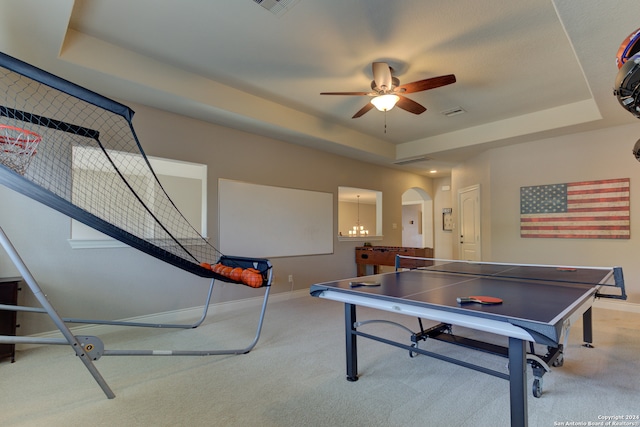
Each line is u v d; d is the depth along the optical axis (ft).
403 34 8.50
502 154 17.08
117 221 11.73
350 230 40.47
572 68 10.30
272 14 7.75
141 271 11.67
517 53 9.41
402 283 7.67
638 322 11.75
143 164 14.14
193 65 10.32
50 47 8.02
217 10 7.61
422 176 25.93
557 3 6.24
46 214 9.85
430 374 7.73
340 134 16.35
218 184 13.69
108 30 8.52
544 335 4.24
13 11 6.76
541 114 14.17
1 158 6.41
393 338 10.25
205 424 5.75
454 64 10.03
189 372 7.82
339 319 12.42
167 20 8.03
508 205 16.83
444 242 26.43
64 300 10.12
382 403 6.45
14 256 5.47
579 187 14.57
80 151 11.11
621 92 4.82
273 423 5.79
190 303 12.83
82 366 8.14
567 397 6.65
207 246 13.33
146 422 5.81
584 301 5.90
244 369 7.99
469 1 7.26
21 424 5.74
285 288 16.16
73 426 5.69
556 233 15.19
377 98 9.83
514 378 4.79
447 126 16.37
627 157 13.46
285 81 11.37
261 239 15.17
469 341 7.88
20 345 9.31
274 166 15.72
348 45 9.04
